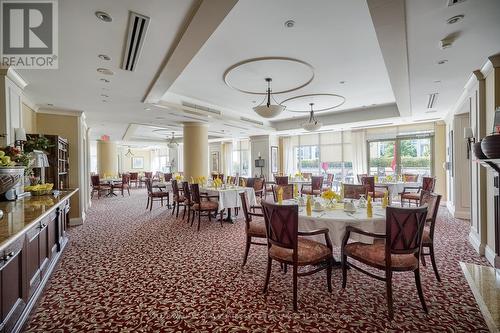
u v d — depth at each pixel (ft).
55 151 15.92
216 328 6.89
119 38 8.99
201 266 10.98
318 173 36.06
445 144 25.94
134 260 11.76
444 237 14.93
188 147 26.40
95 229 17.54
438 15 7.99
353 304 7.98
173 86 18.21
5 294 5.73
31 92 14.70
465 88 15.17
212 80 16.92
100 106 18.35
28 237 7.18
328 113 28.55
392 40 9.24
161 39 9.09
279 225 8.09
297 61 13.48
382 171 30.76
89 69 11.52
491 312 6.70
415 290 8.83
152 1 7.09
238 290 8.89
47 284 9.39
